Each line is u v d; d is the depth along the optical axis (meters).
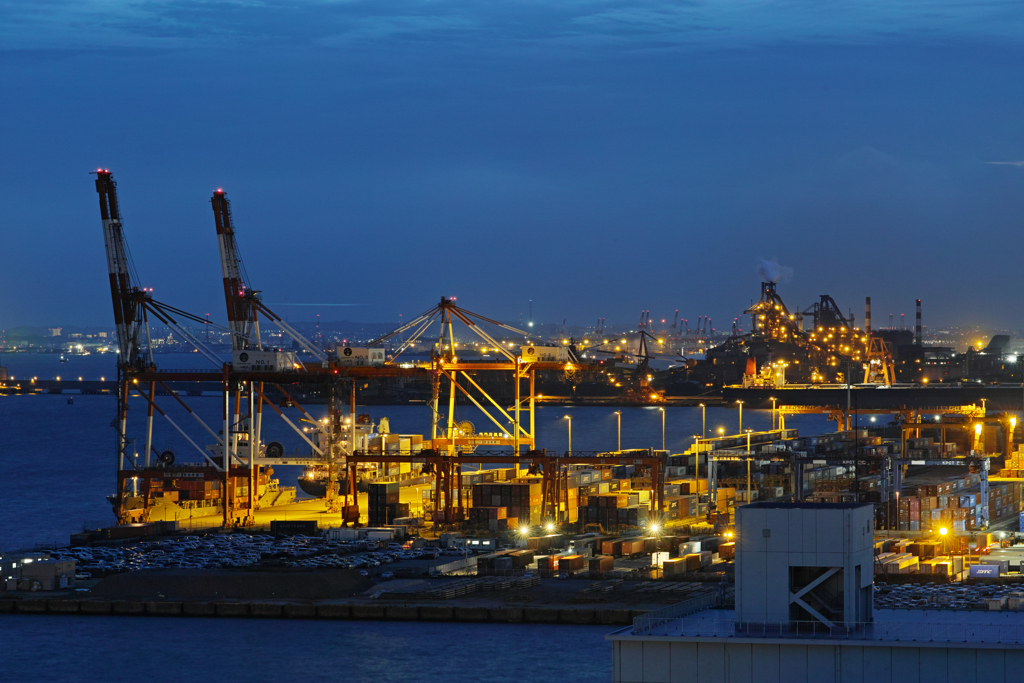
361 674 145.25
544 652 151.38
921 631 82.25
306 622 168.50
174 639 161.62
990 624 83.81
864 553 84.44
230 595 179.62
